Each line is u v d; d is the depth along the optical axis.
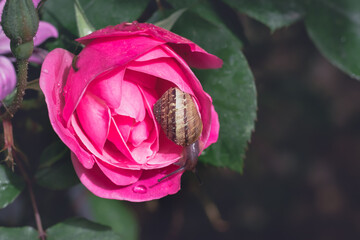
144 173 0.38
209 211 0.53
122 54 0.35
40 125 0.44
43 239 0.41
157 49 0.36
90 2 0.42
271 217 1.14
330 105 1.12
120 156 0.37
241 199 1.13
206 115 0.37
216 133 0.38
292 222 1.15
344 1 0.47
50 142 0.44
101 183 0.37
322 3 0.47
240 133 0.42
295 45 0.92
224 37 0.43
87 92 0.36
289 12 0.46
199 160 0.42
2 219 0.47
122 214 0.51
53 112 0.35
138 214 0.54
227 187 1.12
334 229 1.17
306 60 1.01
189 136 0.37
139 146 0.37
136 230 0.51
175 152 0.38
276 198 1.15
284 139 1.10
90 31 0.38
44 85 0.35
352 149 1.19
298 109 1.07
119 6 0.42
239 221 1.12
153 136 0.37
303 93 1.05
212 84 0.42
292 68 0.99
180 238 1.04
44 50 0.42
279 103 0.97
